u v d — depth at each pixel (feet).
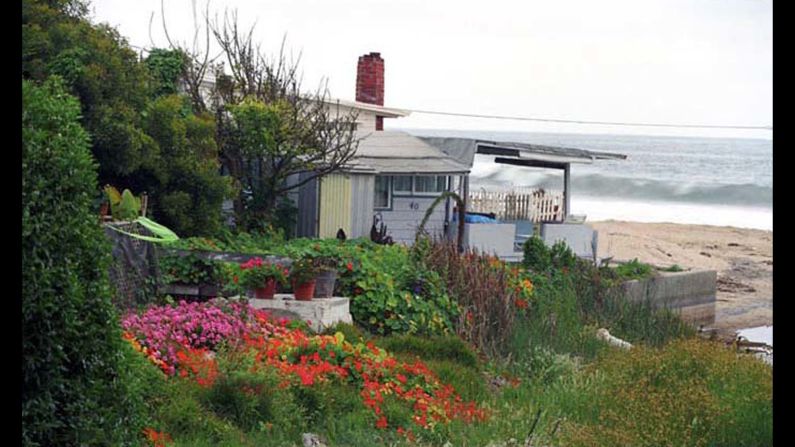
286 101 94.43
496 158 121.90
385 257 68.54
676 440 40.73
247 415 39.27
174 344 44.06
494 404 48.78
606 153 120.06
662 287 95.50
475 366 57.41
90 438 24.89
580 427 42.75
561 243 88.12
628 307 82.48
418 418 43.47
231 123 90.79
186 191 76.33
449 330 64.49
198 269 59.11
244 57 95.76
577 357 65.05
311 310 58.29
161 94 89.45
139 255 54.80
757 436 42.50
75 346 24.72
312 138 92.63
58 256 24.20
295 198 98.43
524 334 66.08
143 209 65.72
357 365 46.98
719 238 186.29
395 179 102.27
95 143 70.38
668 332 81.25
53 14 72.13
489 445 41.34
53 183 24.20
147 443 33.88
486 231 102.17
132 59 75.00
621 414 43.45
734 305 115.85
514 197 114.83
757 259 159.02
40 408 23.72
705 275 101.55
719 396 46.44
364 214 97.76
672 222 221.05
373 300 63.16
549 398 49.88
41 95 24.79
